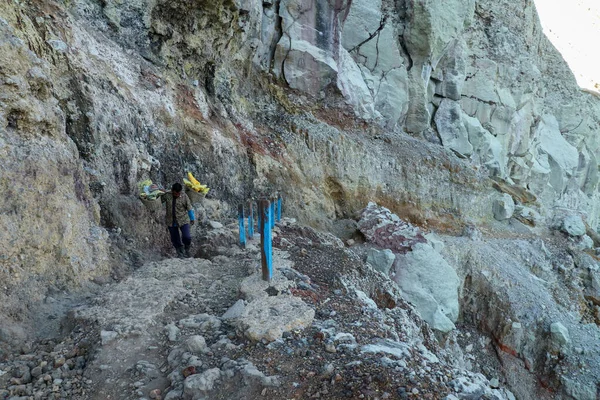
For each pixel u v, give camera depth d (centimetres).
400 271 1076
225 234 718
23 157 438
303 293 495
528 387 1230
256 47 1297
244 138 1107
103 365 348
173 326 400
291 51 1476
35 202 442
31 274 430
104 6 842
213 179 905
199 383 318
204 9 988
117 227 627
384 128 1738
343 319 455
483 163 2181
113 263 562
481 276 1373
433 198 1638
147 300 443
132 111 732
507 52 2372
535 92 2656
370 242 1127
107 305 432
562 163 2877
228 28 1082
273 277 518
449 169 1741
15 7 572
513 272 1448
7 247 405
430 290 1084
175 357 359
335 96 1587
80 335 387
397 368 338
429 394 313
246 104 1264
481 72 2270
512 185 2212
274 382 323
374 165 1482
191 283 513
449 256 1363
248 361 345
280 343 371
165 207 715
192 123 895
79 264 495
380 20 1819
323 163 1336
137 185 702
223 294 494
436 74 2006
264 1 1431
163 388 332
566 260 1717
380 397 303
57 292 453
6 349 365
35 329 401
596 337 1329
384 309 630
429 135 1989
